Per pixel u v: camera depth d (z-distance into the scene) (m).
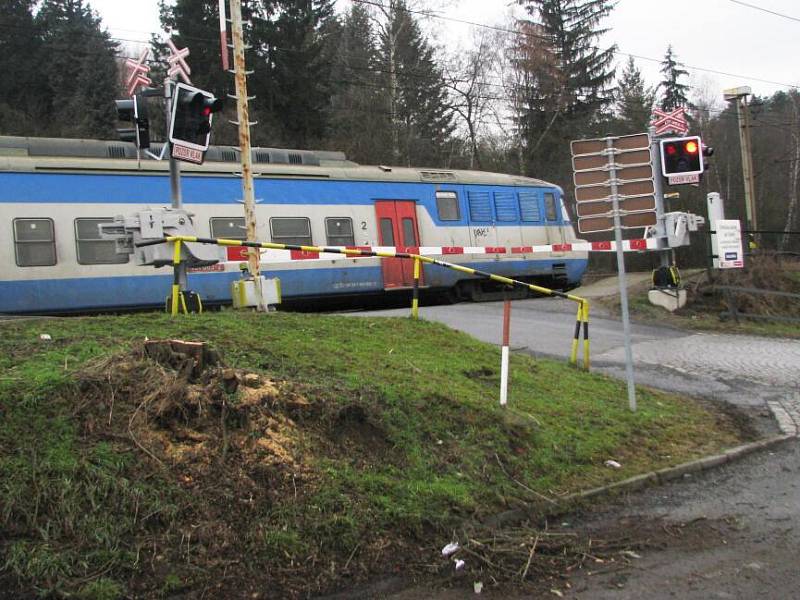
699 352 14.16
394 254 10.04
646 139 9.28
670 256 19.33
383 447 6.06
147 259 9.34
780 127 47.59
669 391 10.89
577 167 9.60
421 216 19.02
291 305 17.56
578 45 45.34
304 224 17.02
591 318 17.52
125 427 5.08
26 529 4.27
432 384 7.52
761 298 19.34
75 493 4.49
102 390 5.29
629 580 4.91
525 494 6.22
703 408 9.95
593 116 46.41
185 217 9.50
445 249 16.34
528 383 8.94
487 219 20.34
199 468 5.00
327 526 4.98
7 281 13.49
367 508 5.27
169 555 4.43
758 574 5.00
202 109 9.26
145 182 14.98
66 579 4.09
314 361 7.33
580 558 5.27
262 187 16.56
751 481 7.23
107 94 44.97
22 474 4.47
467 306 18.34
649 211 9.22
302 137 39.00
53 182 14.05
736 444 8.46
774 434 9.04
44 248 13.85
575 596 4.67
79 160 14.42
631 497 6.69
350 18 44.81
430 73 40.09
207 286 15.49
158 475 4.82
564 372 10.13
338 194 17.69
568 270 22.05
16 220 13.65
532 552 5.25
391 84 37.66
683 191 41.31
